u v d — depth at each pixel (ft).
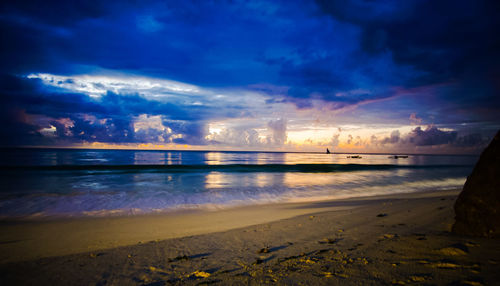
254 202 41.63
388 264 10.16
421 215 22.68
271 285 9.20
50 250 17.67
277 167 123.13
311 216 26.91
